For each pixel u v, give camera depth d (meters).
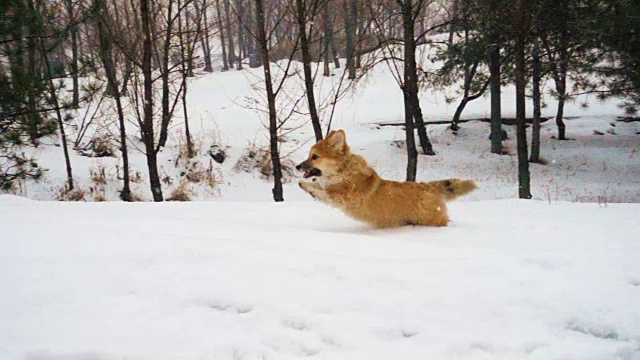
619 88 18.98
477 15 19.48
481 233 5.82
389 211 6.20
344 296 3.53
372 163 22.41
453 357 2.96
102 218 6.14
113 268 3.90
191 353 2.97
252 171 21.30
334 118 28.69
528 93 26.62
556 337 3.15
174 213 6.95
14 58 14.88
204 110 29.22
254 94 33.06
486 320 3.29
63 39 14.80
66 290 3.56
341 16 26.14
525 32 14.95
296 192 20.12
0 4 13.00
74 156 20.16
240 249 4.29
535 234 5.68
